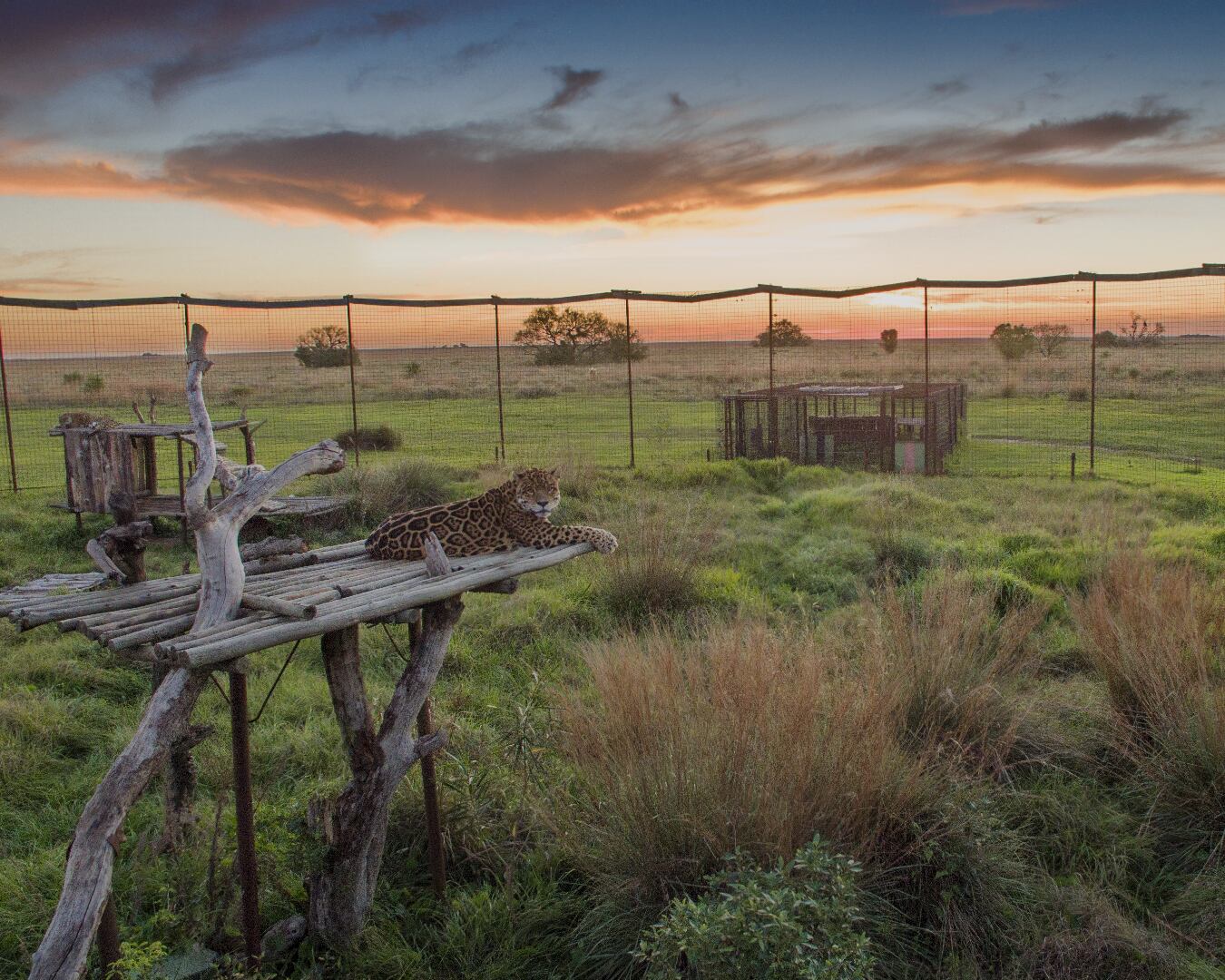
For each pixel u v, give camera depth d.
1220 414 28.22
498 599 9.58
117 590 4.44
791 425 21.08
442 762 5.79
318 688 7.49
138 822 5.44
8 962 4.26
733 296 18.02
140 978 3.77
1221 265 15.36
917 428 20.25
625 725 5.00
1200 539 10.60
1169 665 5.84
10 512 13.55
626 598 9.38
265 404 36.56
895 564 10.45
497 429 27.20
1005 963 4.32
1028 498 14.16
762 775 4.56
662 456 20.44
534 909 4.58
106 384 45.69
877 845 4.74
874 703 5.16
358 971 4.23
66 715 6.87
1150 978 4.17
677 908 3.83
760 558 11.11
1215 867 4.89
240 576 3.98
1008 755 5.96
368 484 13.92
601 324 67.31
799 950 3.56
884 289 17.67
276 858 4.92
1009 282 16.95
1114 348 57.53
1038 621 7.52
